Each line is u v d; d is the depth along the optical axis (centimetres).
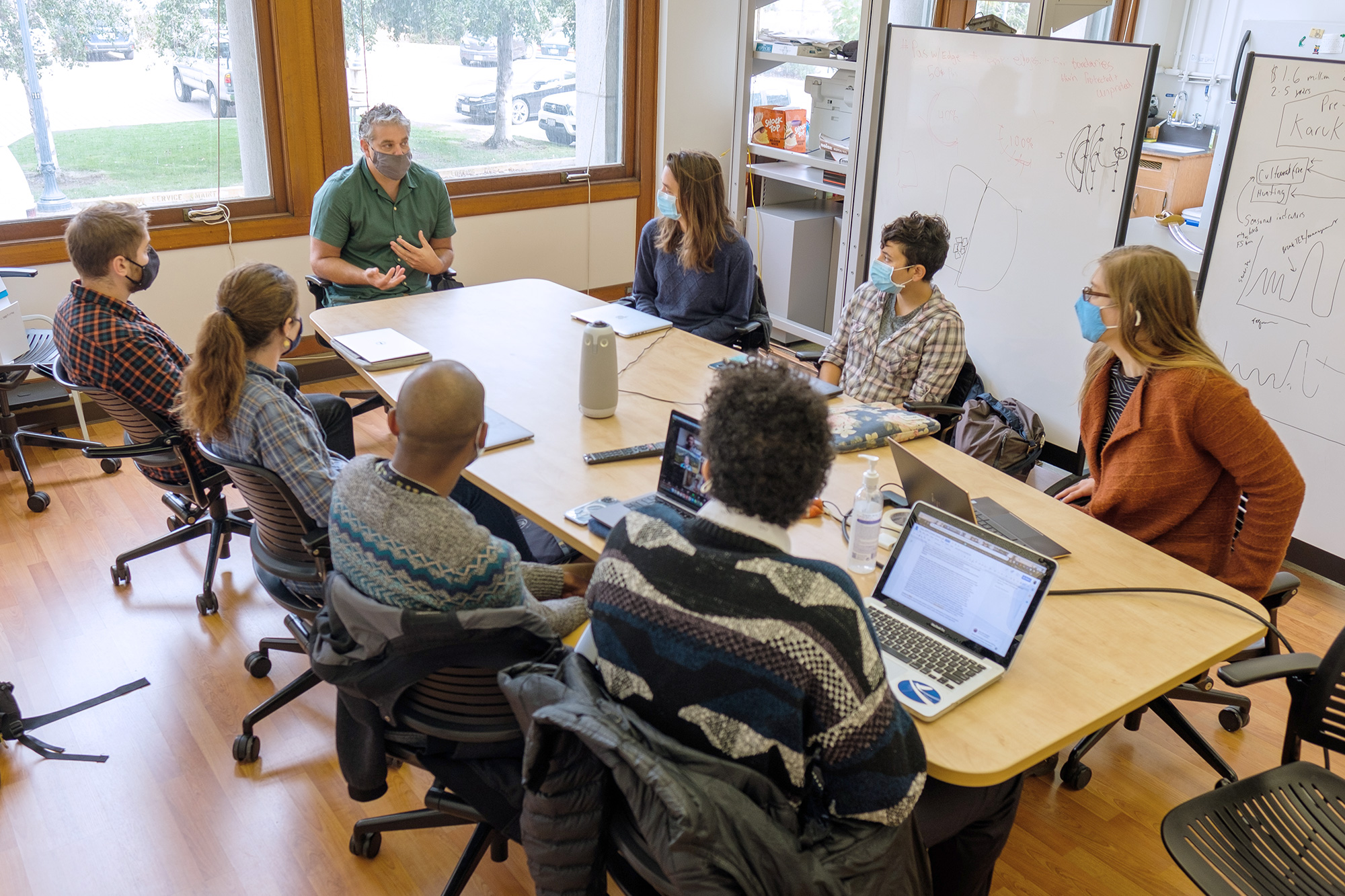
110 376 255
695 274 347
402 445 154
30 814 212
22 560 306
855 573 182
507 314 331
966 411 283
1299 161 290
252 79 407
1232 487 206
